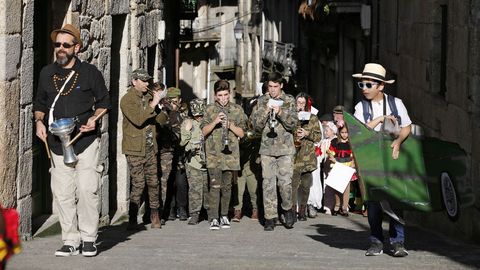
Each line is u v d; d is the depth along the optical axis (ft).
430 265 49.60
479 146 69.41
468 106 73.67
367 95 53.78
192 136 79.20
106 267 48.19
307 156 82.07
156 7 113.80
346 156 92.53
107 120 82.94
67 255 52.26
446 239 69.72
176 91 80.12
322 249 58.29
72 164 51.93
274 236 69.00
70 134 51.44
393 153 53.11
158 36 115.65
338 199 93.56
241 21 302.45
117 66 94.53
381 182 53.21
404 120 53.67
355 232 73.15
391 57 116.26
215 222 75.25
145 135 72.33
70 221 52.54
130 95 71.10
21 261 49.65
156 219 75.92
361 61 146.72
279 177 72.38
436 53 91.91
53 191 52.42
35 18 68.80
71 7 72.59
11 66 58.80
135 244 60.75
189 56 305.12
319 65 188.55
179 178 83.82
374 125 53.42
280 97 71.31
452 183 53.31
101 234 69.36
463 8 75.97
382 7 122.72
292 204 78.23
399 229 53.88
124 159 92.07
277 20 251.19
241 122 74.43
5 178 58.13
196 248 58.29
